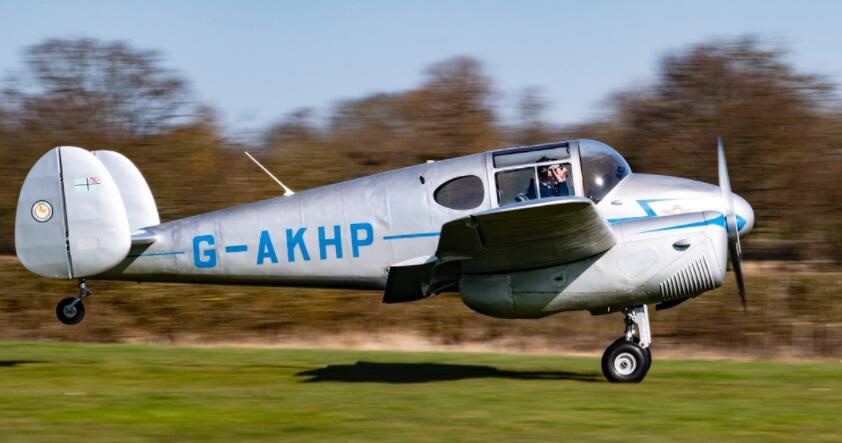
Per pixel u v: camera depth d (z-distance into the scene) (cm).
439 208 2489
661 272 2327
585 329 4128
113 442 1625
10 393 2180
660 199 2428
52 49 5000
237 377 2541
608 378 2428
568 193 2427
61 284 4472
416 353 3250
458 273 2473
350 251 2548
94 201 2558
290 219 2586
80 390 2248
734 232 2402
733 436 1677
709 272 2317
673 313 4078
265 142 5059
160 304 4431
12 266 4519
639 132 4678
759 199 4369
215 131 4997
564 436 1669
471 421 1808
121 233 2562
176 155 4850
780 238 4378
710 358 3831
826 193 4269
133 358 2958
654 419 1836
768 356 3834
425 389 2273
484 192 2464
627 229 2353
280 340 4341
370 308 4375
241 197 4791
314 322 4375
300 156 4938
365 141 4972
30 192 2562
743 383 2416
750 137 4391
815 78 4484
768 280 4091
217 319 4409
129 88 5003
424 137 4972
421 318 4303
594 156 2447
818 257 4297
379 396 2138
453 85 5047
